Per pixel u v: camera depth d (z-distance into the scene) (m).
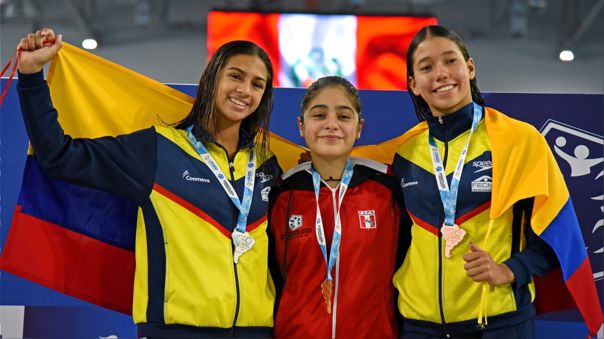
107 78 2.91
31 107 2.38
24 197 2.71
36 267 2.73
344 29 6.61
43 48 2.40
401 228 2.63
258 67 2.69
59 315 3.29
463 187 2.52
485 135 2.62
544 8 9.12
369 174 2.68
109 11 9.79
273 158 2.81
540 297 2.72
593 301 2.51
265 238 2.58
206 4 9.82
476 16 9.78
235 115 2.64
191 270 2.45
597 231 3.16
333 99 2.60
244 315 2.44
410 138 2.82
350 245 2.56
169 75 9.44
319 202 2.63
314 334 2.50
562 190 2.54
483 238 2.47
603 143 3.19
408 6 9.62
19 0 9.64
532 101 3.21
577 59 9.45
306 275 2.56
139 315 2.49
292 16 6.63
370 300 2.52
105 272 2.82
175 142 2.62
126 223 2.85
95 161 2.46
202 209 2.53
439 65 2.62
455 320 2.40
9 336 3.26
